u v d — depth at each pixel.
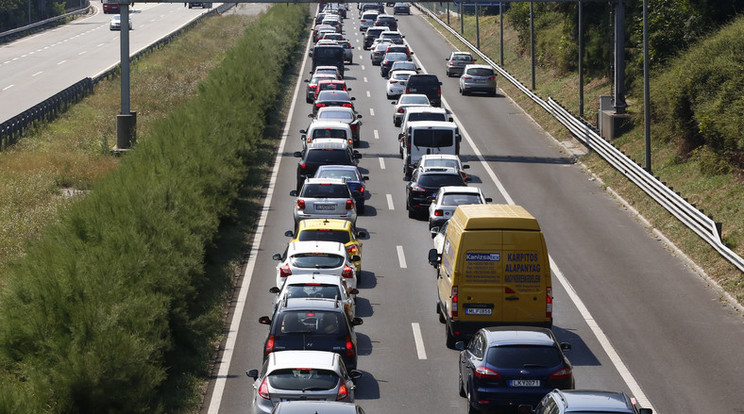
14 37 161.12
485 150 72.56
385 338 34.75
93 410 26.64
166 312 31.88
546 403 22.47
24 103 93.88
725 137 53.62
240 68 85.12
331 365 24.44
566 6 98.75
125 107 69.62
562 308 38.12
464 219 31.80
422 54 133.38
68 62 127.44
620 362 32.22
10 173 60.84
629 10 85.94
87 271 32.19
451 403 28.53
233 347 34.16
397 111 82.62
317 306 28.97
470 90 98.06
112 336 27.52
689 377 30.83
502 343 25.94
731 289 39.78
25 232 47.22
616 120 69.69
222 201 49.69
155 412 27.50
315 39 139.62
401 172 65.69
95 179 57.06
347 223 42.00
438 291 36.91
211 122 61.03
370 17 158.88
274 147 72.88
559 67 99.94
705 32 71.06
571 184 61.47
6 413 23.64
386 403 28.48
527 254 31.31
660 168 59.84
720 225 43.97
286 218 53.34
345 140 60.94
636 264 44.25
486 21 156.75
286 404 21.61
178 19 189.50
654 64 72.00
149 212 39.88
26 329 29.00
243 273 43.47
